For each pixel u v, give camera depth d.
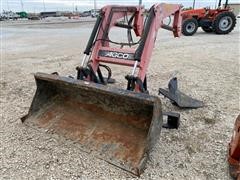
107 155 2.39
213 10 11.66
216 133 2.90
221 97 3.97
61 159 2.42
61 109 2.90
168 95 3.55
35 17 41.09
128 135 2.45
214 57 6.78
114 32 14.02
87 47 3.08
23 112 3.47
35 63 6.39
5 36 13.12
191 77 4.99
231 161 2.21
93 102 2.71
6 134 2.86
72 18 37.03
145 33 2.91
